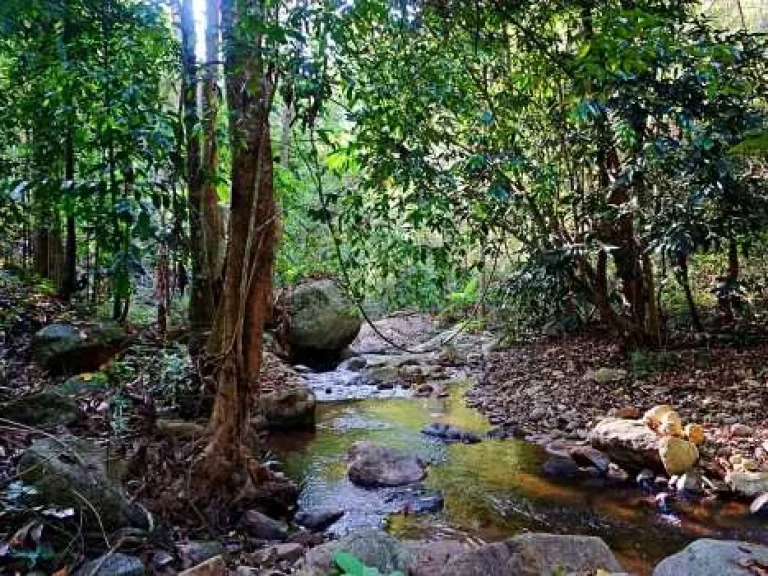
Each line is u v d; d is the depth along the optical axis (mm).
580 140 5641
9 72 4730
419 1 2812
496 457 4906
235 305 3477
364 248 4371
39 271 7387
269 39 2439
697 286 7734
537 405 5984
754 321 6719
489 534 3605
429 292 5645
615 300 7113
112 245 2887
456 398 6812
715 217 5504
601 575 2439
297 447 5148
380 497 4129
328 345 8758
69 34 3205
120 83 3021
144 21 3453
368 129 3758
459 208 4801
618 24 2273
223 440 3461
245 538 3260
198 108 3904
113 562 2379
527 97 4785
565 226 6875
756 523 3656
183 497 3262
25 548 2359
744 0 8664
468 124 4707
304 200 6824
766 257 7316
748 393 5203
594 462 4551
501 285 7781
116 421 3648
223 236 5477
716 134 5000
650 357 6203
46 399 3871
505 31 3754
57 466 2689
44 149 4340
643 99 4773
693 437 4449
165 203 3006
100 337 5246
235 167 3369
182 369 4535
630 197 6016
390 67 3660
